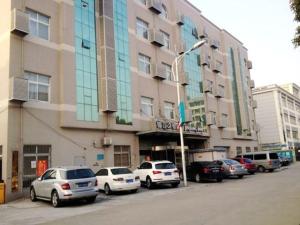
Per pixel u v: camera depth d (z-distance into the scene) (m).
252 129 50.53
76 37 22.28
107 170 18.88
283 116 65.25
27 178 18.16
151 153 28.56
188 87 35.00
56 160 19.75
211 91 39.97
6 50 18.45
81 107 21.70
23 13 18.70
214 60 42.59
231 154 42.56
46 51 20.31
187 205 12.13
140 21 29.86
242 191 15.61
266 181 20.45
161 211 11.17
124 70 26.08
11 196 16.98
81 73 22.17
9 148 17.34
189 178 24.86
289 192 13.97
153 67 29.91
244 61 52.34
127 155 25.58
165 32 33.16
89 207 13.91
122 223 9.51
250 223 8.26
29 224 10.63
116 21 26.19
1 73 18.52
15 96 17.50
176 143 30.91
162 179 20.36
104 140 22.91
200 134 32.47
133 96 26.55
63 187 14.14
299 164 46.94
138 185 18.80
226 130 42.47
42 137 19.16
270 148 63.03
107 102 23.12
